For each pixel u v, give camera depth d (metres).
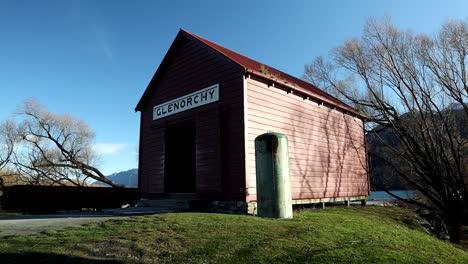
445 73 17.12
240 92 9.96
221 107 10.42
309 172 11.94
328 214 9.57
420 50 17.66
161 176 12.30
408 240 7.87
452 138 17.55
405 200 17.84
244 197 9.41
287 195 7.50
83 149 32.41
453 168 17.47
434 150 16.73
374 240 6.68
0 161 30.05
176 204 11.41
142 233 5.80
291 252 5.18
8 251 4.77
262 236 5.79
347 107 15.02
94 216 9.12
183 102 11.89
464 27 16.88
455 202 16.09
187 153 13.10
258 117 10.23
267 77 10.52
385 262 5.34
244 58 13.98
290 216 7.52
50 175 30.17
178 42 12.53
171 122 12.23
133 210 10.68
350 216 9.72
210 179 10.42
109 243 5.23
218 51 10.90
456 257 7.82
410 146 18.00
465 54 16.84
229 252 5.00
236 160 9.79
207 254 4.89
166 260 4.67
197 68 11.62
